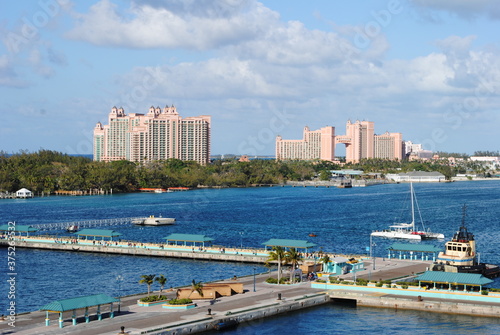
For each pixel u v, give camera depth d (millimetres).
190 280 170875
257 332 119000
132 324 112875
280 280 154000
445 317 128375
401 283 141750
